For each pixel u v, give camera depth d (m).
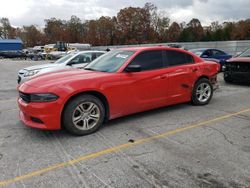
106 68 5.46
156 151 4.06
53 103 4.43
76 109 4.64
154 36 82.75
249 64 9.35
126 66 5.28
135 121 5.50
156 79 5.59
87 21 99.88
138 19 82.31
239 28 71.19
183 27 86.50
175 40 82.62
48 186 3.19
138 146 4.26
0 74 17.11
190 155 3.91
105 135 4.76
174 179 3.28
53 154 4.04
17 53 52.38
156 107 5.77
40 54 45.66
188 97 6.41
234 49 28.94
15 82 12.65
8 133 4.95
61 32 102.31
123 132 4.89
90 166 3.64
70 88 4.55
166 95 5.86
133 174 3.41
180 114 5.95
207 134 4.73
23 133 4.94
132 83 5.23
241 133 4.76
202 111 6.19
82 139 4.61
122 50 5.93
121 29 84.25
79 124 4.77
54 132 4.95
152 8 83.06
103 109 4.97
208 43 31.53
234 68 9.87
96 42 88.62
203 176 3.33
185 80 6.21
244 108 6.45
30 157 3.95
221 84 10.30
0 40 73.88
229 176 3.32
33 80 4.92
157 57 5.79
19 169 3.60
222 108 6.46
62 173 3.48
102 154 4.00
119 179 3.30
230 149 4.09
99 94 4.92
